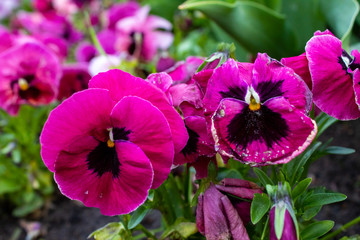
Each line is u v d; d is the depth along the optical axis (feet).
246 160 0.95
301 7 1.79
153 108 0.94
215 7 1.54
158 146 0.95
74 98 0.94
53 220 1.94
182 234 1.16
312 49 0.97
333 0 1.55
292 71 0.95
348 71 0.97
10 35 2.26
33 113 2.18
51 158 0.96
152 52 2.27
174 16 2.79
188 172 1.25
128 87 0.97
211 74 0.99
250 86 0.96
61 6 2.82
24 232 1.90
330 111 0.98
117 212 0.98
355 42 1.84
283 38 1.67
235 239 1.02
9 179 2.02
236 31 1.61
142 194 0.96
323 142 1.97
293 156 0.94
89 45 2.36
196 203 1.06
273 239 0.95
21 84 1.80
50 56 1.80
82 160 0.97
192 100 1.00
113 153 0.98
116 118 0.96
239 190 1.03
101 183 0.98
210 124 0.97
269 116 0.95
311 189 1.13
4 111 2.04
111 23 2.51
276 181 1.12
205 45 2.48
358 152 1.89
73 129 0.96
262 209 0.97
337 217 1.59
